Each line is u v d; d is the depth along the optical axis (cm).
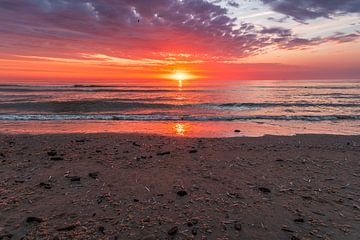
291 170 620
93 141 948
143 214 392
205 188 500
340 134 1177
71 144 892
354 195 470
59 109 2020
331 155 769
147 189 490
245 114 1880
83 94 3481
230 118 1659
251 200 447
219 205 426
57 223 358
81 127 1304
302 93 4278
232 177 566
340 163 682
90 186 499
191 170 613
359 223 369
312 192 483
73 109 2038
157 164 659
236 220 377
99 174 571
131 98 2998
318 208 417
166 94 3788
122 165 645
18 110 1927
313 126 1402
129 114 1817
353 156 757
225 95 3734
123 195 460
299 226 361
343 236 337
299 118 1673
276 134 1166
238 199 451
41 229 341
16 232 332
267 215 393
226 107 2303
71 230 341
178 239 328
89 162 668
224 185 517
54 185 501
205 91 4669
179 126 1373
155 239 327
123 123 1455
